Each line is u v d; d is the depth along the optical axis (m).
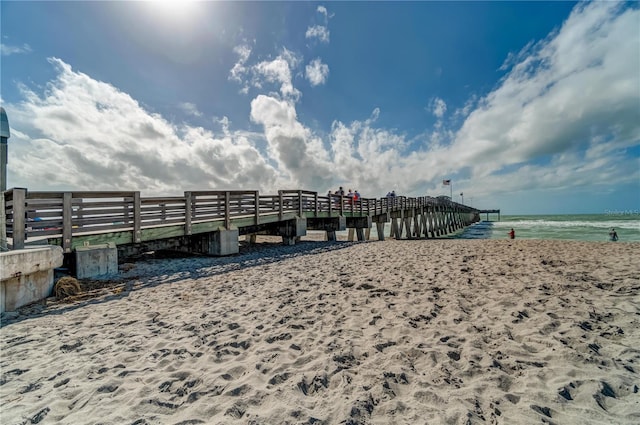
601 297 4.41
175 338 3.65
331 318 4.11
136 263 9.24
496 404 2.14
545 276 5.82
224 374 2.74
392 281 5.96
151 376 2.75
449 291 5.11
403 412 2.09
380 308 4.41
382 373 2.61
